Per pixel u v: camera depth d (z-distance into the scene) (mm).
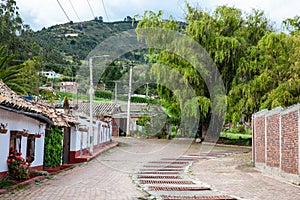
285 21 26797
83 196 9664
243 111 30703
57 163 17609
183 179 14234
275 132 15977
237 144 33781
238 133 37688
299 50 22516
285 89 23719
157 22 30453
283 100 23391
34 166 14562
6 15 39625
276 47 26719
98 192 10461
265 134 17531
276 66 26797
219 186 12484
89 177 14508
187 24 32781
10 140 12000
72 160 20516
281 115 15125
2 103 10086
